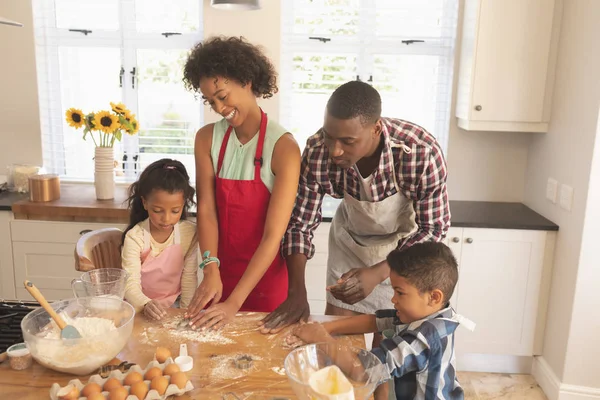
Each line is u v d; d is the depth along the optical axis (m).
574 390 2.55
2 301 1.58
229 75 1.53
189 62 1.61
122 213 2.75
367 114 1.40
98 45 3.21
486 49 2.71
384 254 1.89
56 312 1.33
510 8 2.66
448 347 1.32
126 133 3.10
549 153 2.79
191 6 3.16
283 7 3.09
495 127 2.80
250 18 2.95
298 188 1.80
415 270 1.32
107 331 1.22
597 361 2.52
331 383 1.03
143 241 1.77
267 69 1.65
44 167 3.29
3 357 1.25
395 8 3.08
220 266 1.82
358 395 1.04
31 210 2.78
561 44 2.66
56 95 3.25
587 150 2.38
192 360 1.24
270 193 1.72
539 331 2.79
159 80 3.23
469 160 3.13
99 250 1.91
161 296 1.83
